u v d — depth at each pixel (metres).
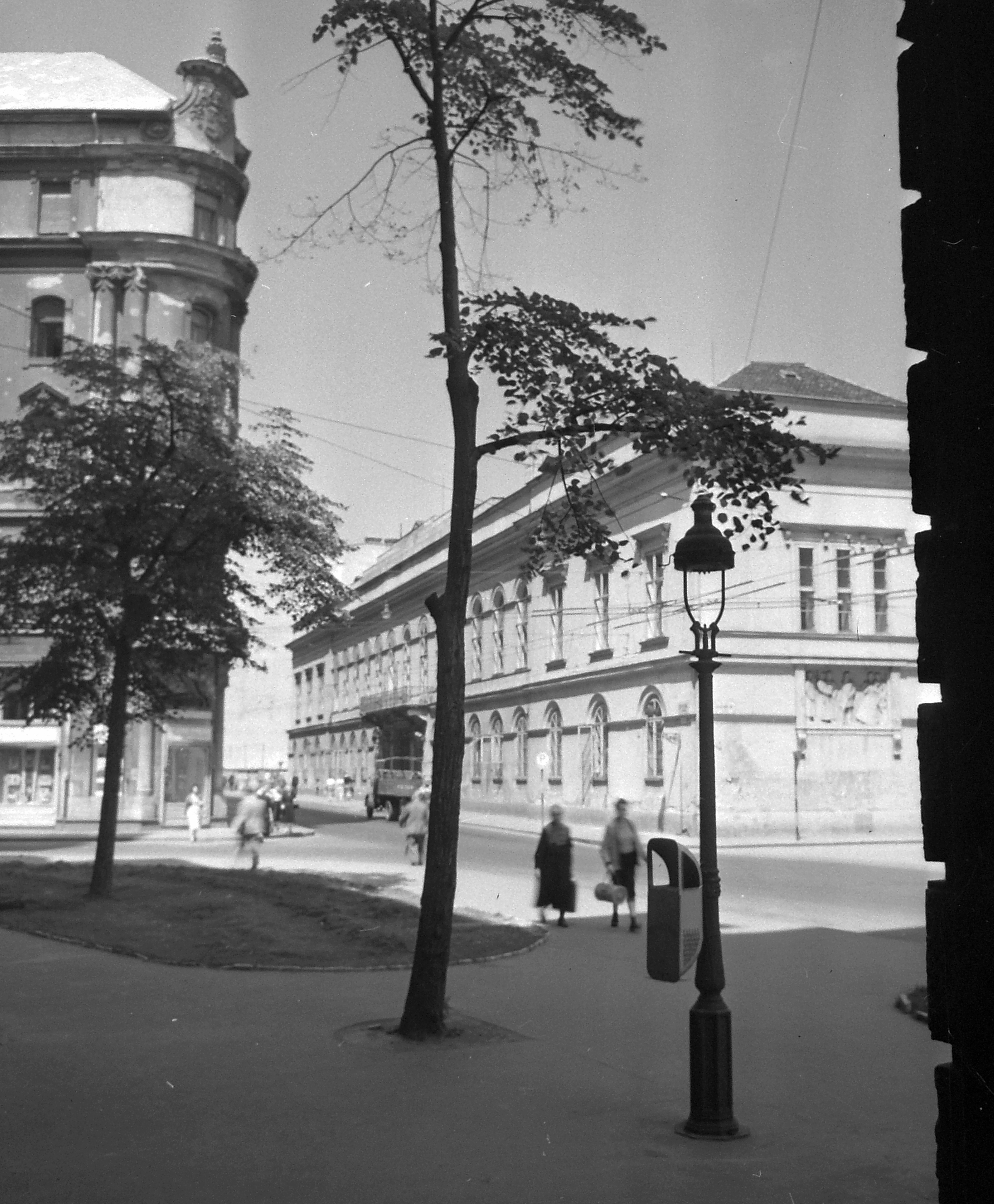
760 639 34.81
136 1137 6.80
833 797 35.25
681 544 7.63
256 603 21.59
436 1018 9.45
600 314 9.42
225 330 40.00
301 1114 7.25
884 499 36.25
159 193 38.75
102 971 12.93
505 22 10.14
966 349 2.93
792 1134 6.86
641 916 18.23
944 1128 2.90
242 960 13.41
